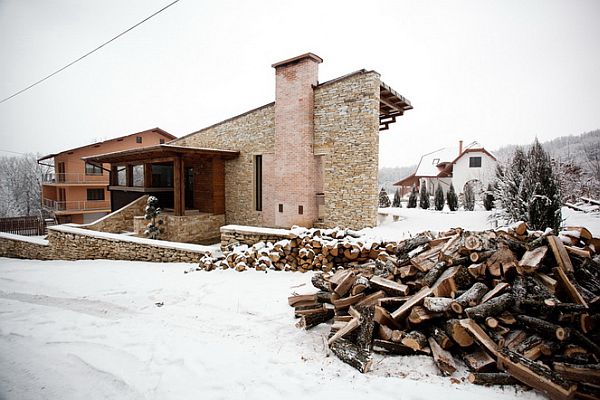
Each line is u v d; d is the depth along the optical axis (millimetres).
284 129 9969
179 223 11156
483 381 2410
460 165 26328
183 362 2963
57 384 2752
